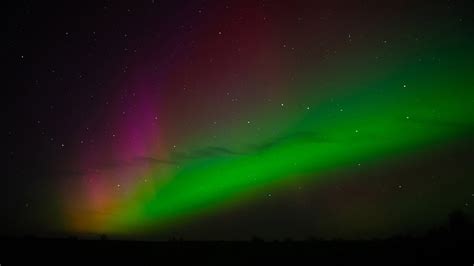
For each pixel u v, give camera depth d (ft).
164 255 51.98
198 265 47.52
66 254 51.19
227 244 58.49
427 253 46.60
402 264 43.83
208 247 56.44
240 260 49.21
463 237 50.83
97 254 51.85
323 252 51.34
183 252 53.62
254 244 58.23
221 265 47.34
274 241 60.70
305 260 48.08
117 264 47.80
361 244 54.80
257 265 46.85
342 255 49.34
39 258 48.88
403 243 52.75
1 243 55.36
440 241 50.85
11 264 46.03
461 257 44.06
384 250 50.11
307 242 58.49
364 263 45.27
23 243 55.83
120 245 57.16
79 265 46.98
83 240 59.82
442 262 43.21
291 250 53.31
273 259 49.08
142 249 54.85
